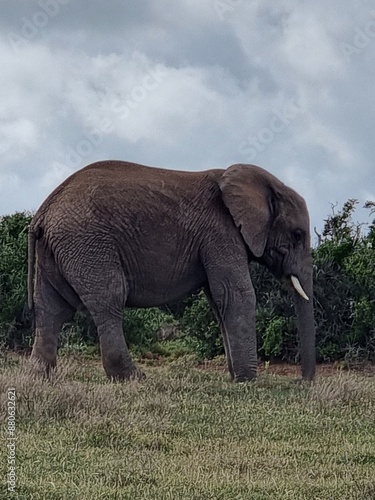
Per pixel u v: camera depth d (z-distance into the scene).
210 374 15.84
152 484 9.46
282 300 18.73
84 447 10.64
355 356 18.14
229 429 11.64
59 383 13.45
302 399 13.38
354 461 10.46
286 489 9.36
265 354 18.53
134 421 11.58
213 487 9.35
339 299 18.72
